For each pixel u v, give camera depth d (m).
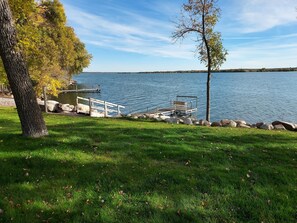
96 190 4.38
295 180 4.89
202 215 3.71
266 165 5.73
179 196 4.21
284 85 75.69
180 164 5.72
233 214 3.76
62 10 33.12
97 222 3.51
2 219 3.48
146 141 7.54
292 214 3.76
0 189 4.32
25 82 6.96
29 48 9.71
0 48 6.61
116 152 6.38
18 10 8.96
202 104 40.00
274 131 11.59
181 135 8.70
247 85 78.12
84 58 49.22
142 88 72.06
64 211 3.73
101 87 74.88
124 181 4.73
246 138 8.58
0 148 6.20
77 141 7.13
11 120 11.53
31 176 4.85
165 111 26.38
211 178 4.89
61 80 28.73
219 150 6.83
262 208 3.89
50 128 8.98
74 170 5.16
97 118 14.18
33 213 3.65
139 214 3.71
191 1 15.47
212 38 15.86
